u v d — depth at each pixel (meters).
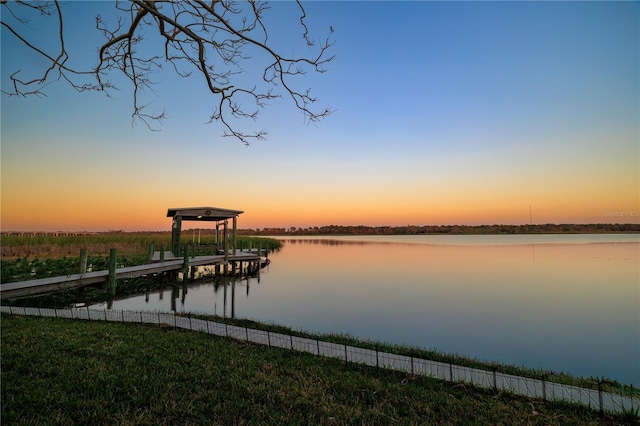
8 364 7.25
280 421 5.55
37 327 10.11
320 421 5.62
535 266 35.00
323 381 7.14
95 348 8.54
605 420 5.84
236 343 9.51
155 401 6.03
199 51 4.34
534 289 22.88
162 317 12.05
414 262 39.75
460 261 40.25
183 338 9.66
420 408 6.13
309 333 11.55
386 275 29.61
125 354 8.22
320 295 21.19
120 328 10.50
